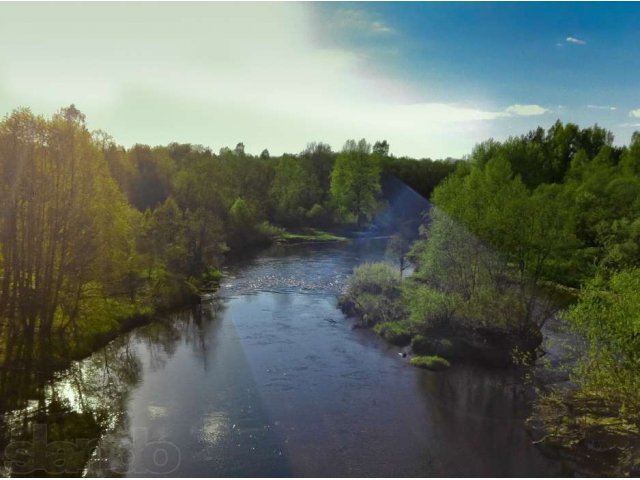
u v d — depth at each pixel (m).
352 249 94.06
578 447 24.66
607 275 41.59
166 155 105.44
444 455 24.33
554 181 98.06
